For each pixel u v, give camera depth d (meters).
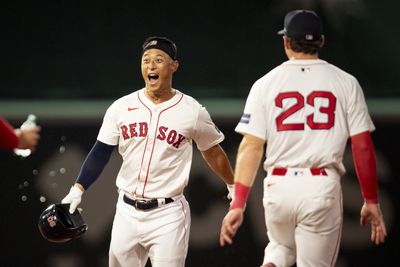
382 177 27.12
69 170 27.22
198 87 42.53
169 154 17.77
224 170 18.86
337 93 15.15
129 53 42.41
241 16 43.06
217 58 42.72
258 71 42.78
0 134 15.57
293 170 14.98
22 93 41.28
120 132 18.06
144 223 17.75
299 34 15.39
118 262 18.22
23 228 26.39
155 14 42.94
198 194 26.44
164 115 17.86
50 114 30.73
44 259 26.11
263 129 15.20
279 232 15.61
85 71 42.03
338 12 43.19
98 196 26.33
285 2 43.06
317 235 15.10
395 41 43.00
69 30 42.19
